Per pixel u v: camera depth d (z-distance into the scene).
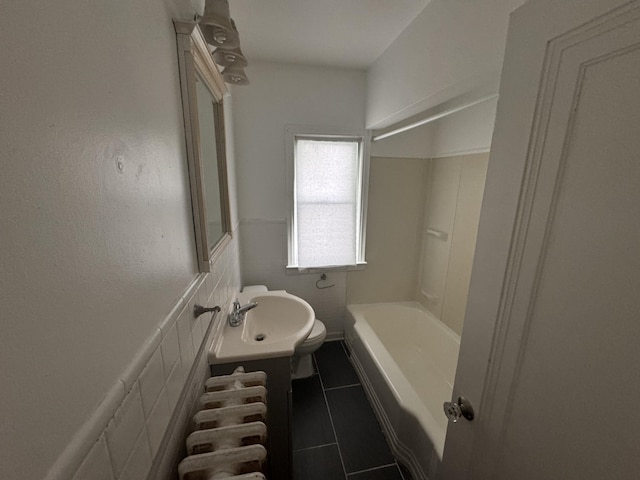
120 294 0.50
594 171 0.46
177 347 0.76
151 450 0.60
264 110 2.08
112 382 0.46
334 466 1.46
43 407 0.33
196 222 0.92
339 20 1.48
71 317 0.38
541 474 0.58
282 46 1.77
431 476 1.22
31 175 0.31
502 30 0.92
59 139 0.36
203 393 1.02
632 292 0.41
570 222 0.50
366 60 1.96
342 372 2.17
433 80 1.29
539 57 0.54
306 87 2.09
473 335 0.76
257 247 2.32
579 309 0.49
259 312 1.74
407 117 1.80
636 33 0.39
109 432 0.45
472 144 1.96
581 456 0.50
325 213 2.35
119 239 0.50
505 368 0.66
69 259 0.37
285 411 1.29
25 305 0.30
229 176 1.75
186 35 0.80
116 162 0.49
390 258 2.56
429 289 2.50
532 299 0.58
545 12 0.52
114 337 0.47
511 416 0.65
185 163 0.86
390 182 2.39
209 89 1.18
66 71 0.37
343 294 2.57
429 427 1.30
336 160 2.28
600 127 0.44
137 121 0.57
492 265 0.68
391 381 1.61
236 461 0.71
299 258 2.39
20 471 0.29
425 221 2.50
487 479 0.74
